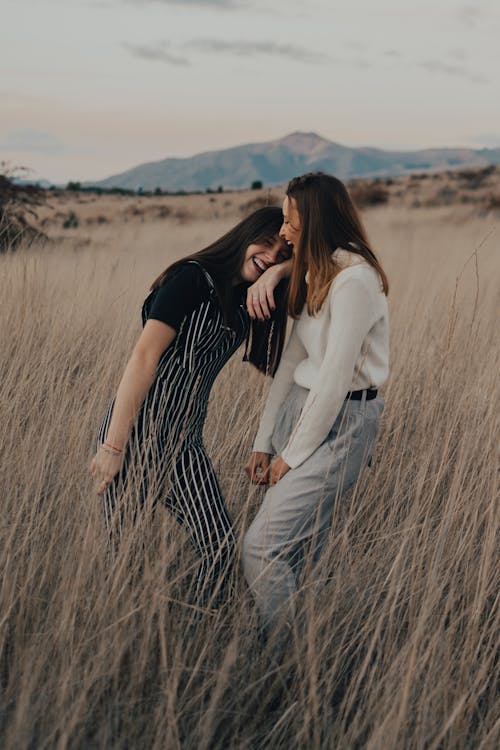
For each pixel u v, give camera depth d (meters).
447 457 2.94
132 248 10.08
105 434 2.15
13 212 9.79
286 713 1.77
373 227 19.67
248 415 3.21
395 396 3.48
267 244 2.14
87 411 2.93
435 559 2.24
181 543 2.32
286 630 2.06
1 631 2.00
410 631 2.07
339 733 1.82
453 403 3.42
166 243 12.91
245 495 2.77
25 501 2.34
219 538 2.21
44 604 2.11
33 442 2.80
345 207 2.05
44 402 3.18
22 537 2.33
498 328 4.97
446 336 3.93
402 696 1.77
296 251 2.06
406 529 2.22
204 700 1.93
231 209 34.16
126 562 2.03
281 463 2.13
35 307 4.48
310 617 1.92
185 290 2.04
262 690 1.96
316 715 1.75
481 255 8.80
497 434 3.03
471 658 2.02
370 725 1.82
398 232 17.36
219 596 2.18
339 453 2.08
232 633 2.05
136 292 5.26
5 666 1.97
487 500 2.66
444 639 2.10
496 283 6.70
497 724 1.81
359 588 2.28
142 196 48.75
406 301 5.53
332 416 2.01
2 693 1.89
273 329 2.33
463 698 1.74
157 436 2.11
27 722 1.69
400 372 3.80
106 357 3.62
